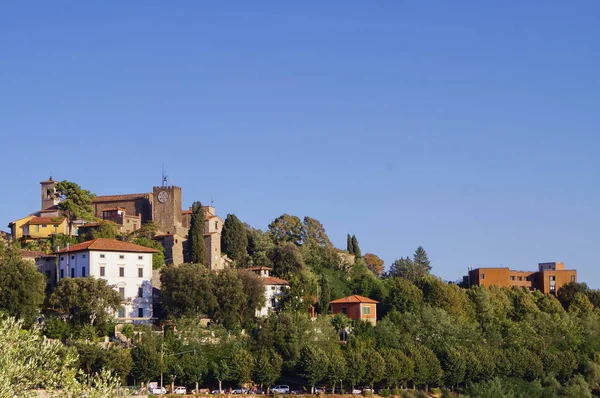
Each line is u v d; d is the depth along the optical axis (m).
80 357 147.25
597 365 199.38
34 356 77.12
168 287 187.75
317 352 171.62
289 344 175.38
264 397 165.88
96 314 171.50
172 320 182.75
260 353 171.50
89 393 77.56
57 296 172.62
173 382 163.00
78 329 167.12
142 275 192.25
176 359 163.75
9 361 72.69
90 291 172.62
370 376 174.75
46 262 199.25
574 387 184.88
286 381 174.00
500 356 193.62
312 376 169.38
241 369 164.50
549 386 188.38
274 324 181.38
